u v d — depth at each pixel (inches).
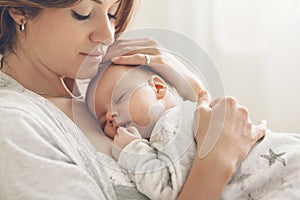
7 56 38.5
